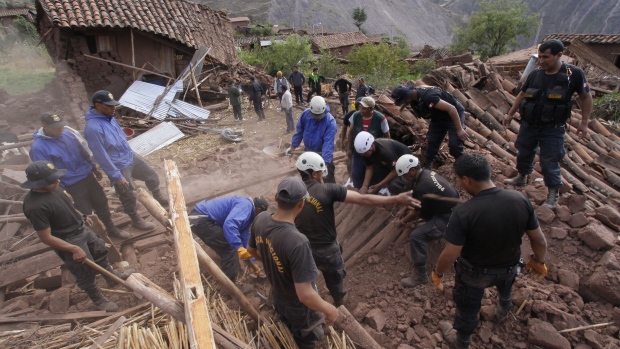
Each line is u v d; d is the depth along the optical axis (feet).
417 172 12.03
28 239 16.26
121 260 14.73
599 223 12.86
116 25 41.50
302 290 7.88
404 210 14.44
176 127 36.35
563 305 11.14
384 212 14.80
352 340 10.42
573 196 13.79
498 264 9.05
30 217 10.43
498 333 11.01
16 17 103.24
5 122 36.78
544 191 14.34
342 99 37.83
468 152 17.72
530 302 11.13
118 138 15.33
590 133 19.47
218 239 12.29
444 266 9.19
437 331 11.42
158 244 15.83
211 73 50.47
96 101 14.21
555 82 12.35
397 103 15.40
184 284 8.52
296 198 7.96
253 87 40.14
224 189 19.02
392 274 13.33
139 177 17.30
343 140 19.40
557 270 12.16
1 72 68.49
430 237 11.91
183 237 10.12
